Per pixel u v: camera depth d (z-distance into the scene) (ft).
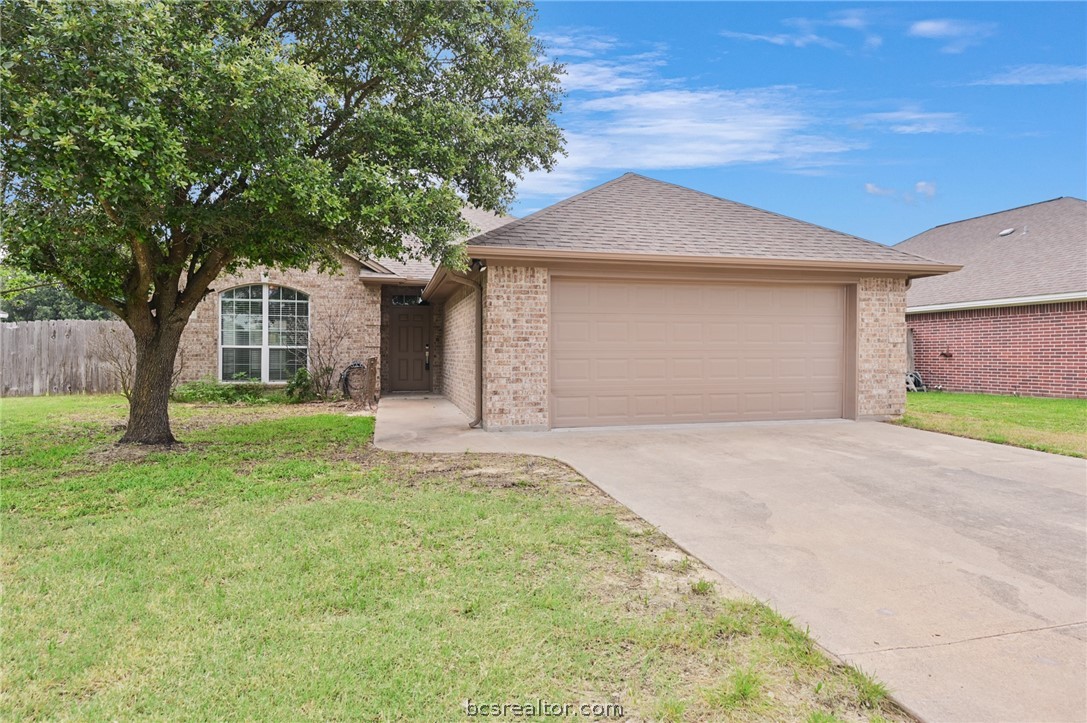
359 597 10.61
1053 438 26.94
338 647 8.98
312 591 10.81
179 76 17.90
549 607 10.37
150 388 25.16
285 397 42.83
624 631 9.55
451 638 9.28
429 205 23.31
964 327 49.90
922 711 7.72
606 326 30.58
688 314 31.58
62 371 46.37
